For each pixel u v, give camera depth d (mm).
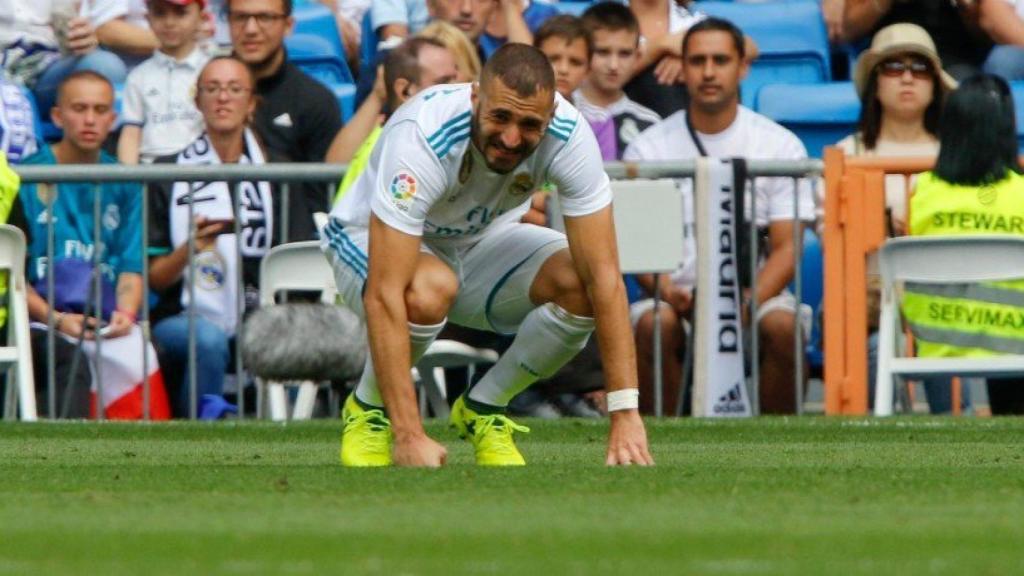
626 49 31500
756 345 27312
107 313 28125
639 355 28234
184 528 10250
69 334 27984
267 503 11906
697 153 30625
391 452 16766
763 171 27438
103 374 27906
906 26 31156
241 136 30656
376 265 15477
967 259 25578
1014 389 28062
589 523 10477
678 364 28203
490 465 16312
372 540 9602
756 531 10023
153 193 28188
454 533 9930
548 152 15312
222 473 15047
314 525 10398
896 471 14945
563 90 30031
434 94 15516
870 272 27750
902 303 26281
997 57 34344
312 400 27094
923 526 10297
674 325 28172
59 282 28094
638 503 11797
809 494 12508
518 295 16500
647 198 26797
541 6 35000
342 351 24344
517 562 8672
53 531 10117
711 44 30344
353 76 36250
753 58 33719
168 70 32750
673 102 32125
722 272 27406
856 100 33844
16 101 31594
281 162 31000
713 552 9062
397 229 15359
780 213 28375
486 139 14945
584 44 30156
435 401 26672
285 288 26797
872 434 22125
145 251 27750
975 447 19531
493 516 10914
